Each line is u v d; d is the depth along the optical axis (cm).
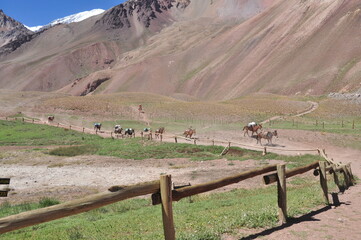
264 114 7869
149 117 7894
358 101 9756
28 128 6109
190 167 2694
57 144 4547
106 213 1338
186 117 7650
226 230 726
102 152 3625
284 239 655
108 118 7825
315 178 2030
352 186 1427
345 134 4475
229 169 2508
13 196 1833
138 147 3878
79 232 882
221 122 6869
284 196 798
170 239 551
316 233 693
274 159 2973
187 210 1155
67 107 8819
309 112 8438
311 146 3869
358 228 727
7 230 417
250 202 1209
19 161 3184
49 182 2252
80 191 1934
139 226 912
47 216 450
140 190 535
